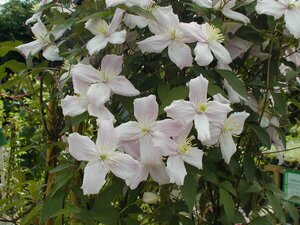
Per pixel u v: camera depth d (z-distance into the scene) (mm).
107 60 293
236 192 312
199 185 334
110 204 284
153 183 319
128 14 295
